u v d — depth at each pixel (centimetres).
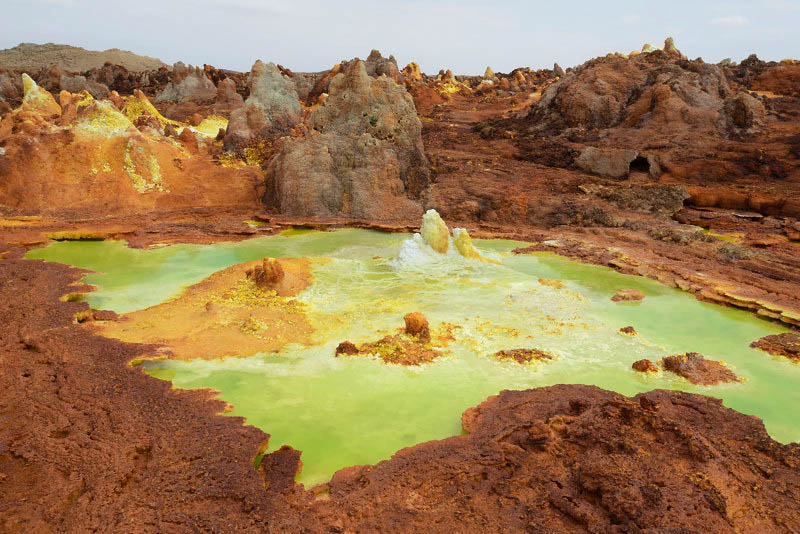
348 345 1222
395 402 1010
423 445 834
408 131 3073
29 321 1355
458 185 3123
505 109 6381
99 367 1114
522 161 3959
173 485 740
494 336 1320
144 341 1266
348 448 866
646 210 2756
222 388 1063
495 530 657
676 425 805
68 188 2773
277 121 3978
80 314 1397
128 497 716
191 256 2083
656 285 1745
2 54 10881
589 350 1246
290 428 923
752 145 3438
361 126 3089
